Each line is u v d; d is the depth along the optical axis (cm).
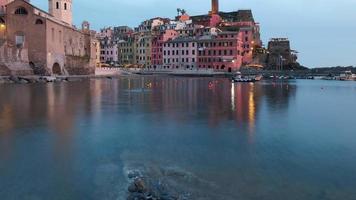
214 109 3953
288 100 5231
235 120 3172
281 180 1549
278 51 18612
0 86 7500
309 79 15638
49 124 2889
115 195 1366
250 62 18088
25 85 7988
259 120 3192
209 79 12875
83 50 14750
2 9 11562
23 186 1462
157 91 6719
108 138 2377
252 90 7369
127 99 5041
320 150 2091
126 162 1800
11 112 3553
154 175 1589
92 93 6031
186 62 18225
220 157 1909
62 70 12300
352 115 3609
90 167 1716
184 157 1905
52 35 11450
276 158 1900
